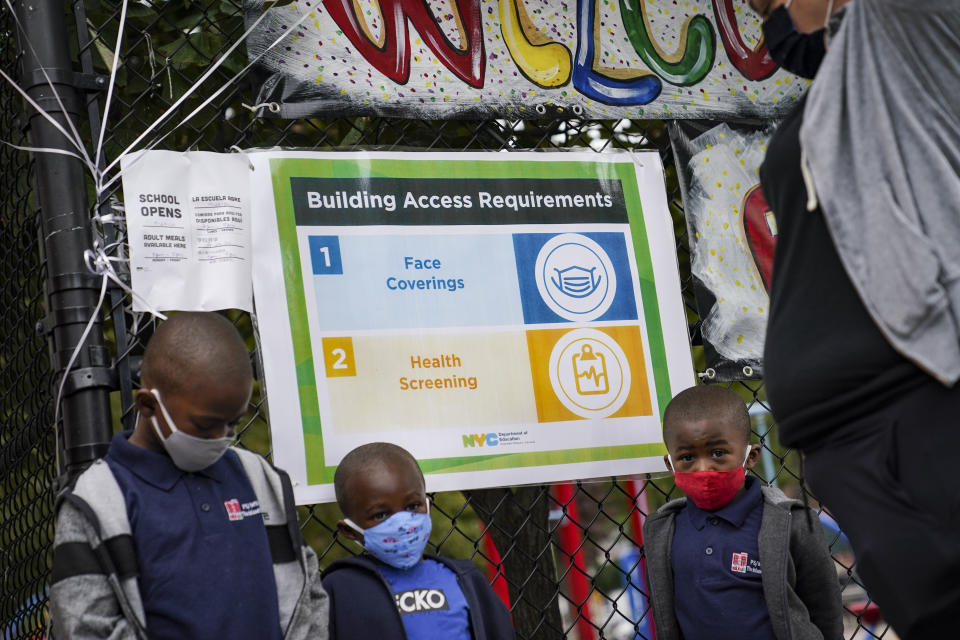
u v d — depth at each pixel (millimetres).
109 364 2678
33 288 3131
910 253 1506
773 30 1848
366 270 3016
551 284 3199
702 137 3498
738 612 2740
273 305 2908
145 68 3152
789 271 1726
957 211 1523
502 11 3311
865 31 1639
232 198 2895
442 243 3111
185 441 2129
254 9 3041
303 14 3088
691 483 2865
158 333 2197
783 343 1695
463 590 2613
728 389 2963
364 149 3094
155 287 2748
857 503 1595
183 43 3119
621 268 3289
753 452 2969
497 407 3059
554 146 3664
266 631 2174
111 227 2752
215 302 2809
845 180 1609
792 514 2834
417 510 2637
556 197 3266
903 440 1531
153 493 2146
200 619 2084
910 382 1535
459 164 3182
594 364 3188
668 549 2924
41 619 2801
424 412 2988
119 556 2037
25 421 3133
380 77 3143
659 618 2885
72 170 2717
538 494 3385
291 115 3039
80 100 2838
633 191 3363
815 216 1677
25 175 2967
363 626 2486
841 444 1630
